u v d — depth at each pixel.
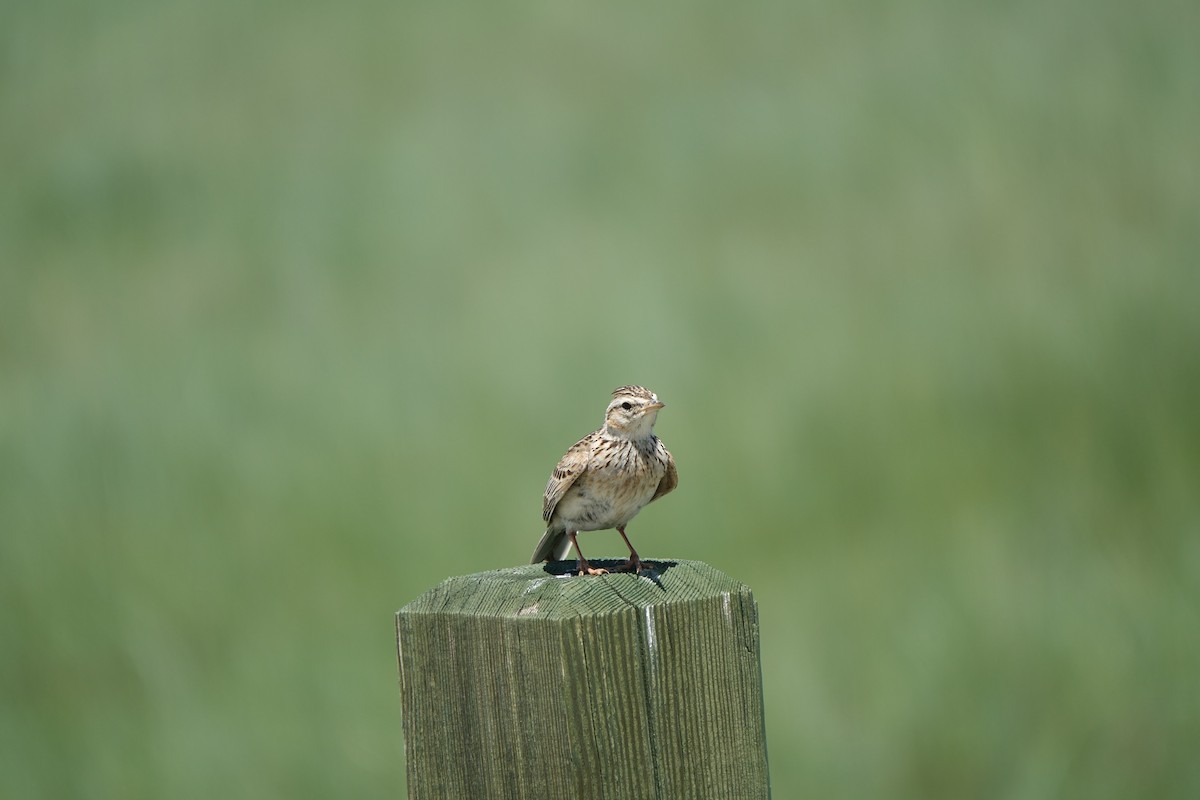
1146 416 15.62
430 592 4.32
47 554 15.45
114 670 14.28
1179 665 11.97
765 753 4.29
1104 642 12.37
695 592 4.21
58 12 37.03
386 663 14.05
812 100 28.17
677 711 4.09
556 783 3.99
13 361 21.80
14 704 13.94
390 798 12.39
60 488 16.59
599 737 3.97
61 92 34.00
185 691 13.66
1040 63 25.86
